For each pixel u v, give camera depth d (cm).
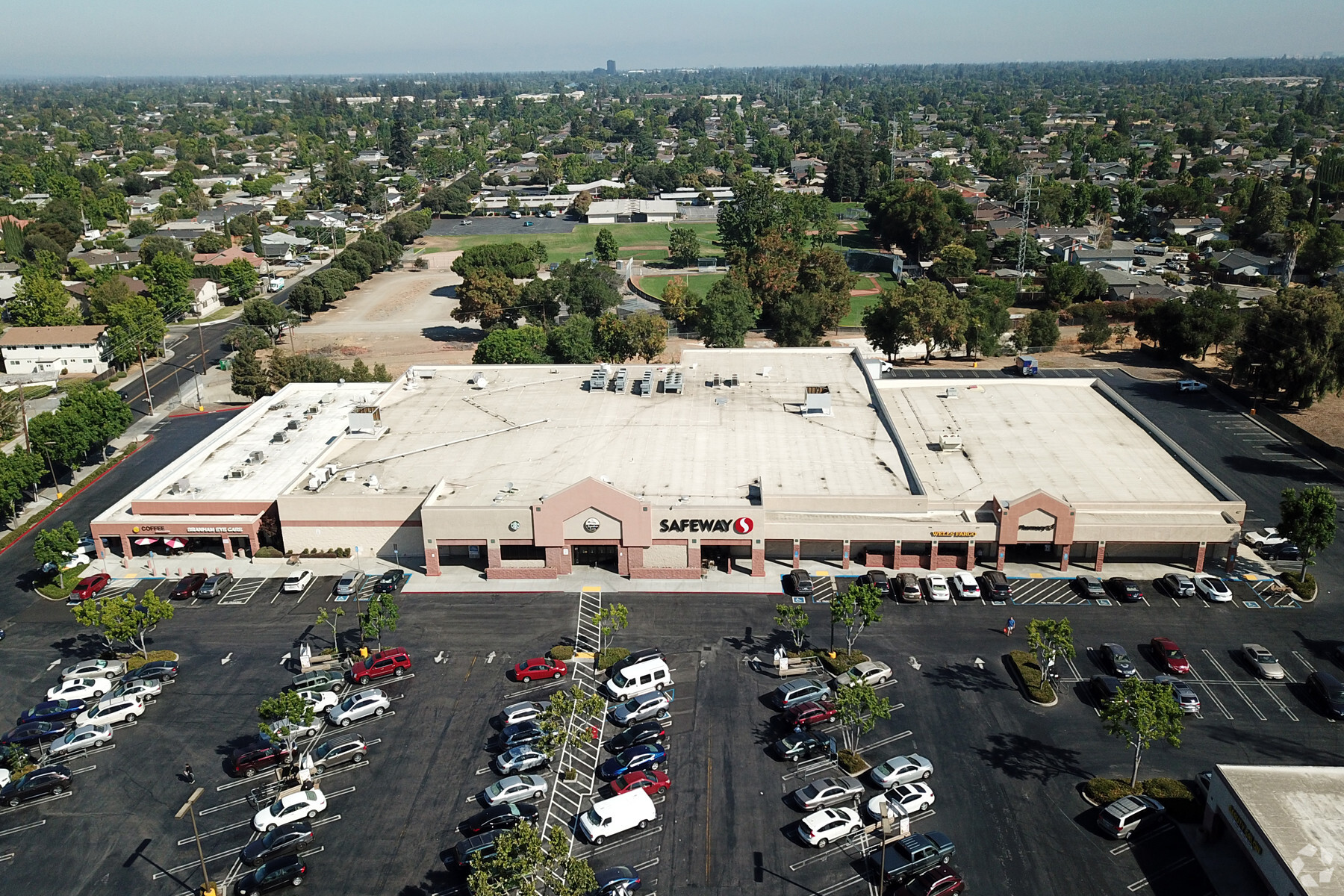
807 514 9225
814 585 8881
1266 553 9362
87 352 16688
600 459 10162
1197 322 15325
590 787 6438
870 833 5984
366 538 9456
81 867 5809
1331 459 11688
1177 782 6269
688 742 6819
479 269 19050
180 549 9706
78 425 11606
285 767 6600
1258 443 12306
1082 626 8206
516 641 8062
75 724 7138
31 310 18350
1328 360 12756
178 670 7750
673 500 9194
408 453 10419
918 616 8400
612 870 5572
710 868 5725
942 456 10425
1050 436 11019
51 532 8931
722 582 8950
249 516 9494
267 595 8875
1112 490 9588
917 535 8969
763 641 8025
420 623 8356
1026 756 6631
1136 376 15238
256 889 5538
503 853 5209
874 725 6825
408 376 12738
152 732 7006
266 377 14675
